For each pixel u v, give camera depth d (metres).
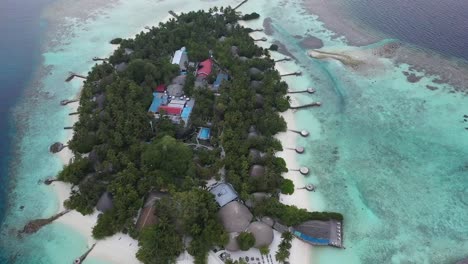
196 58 120.94
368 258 68.25
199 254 65.62
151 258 64.38
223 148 87.62
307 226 71.19
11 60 132.25
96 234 69.88
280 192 79.38
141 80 110.25
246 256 67.69
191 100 103.88
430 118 101.00
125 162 81.19
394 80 116.50
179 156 79.69
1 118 105.38
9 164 89.75
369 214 75.81
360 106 105.69
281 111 101.94
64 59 131.50
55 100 111.38
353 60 126.75
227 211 71.50
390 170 85.69
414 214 75.75
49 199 80.50
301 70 121.69
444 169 85.75
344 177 83.94
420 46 134.38
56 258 69.19
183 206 68.50
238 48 125.19
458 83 114.38
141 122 92.62
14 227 75.12
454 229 72.88
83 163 81.94
